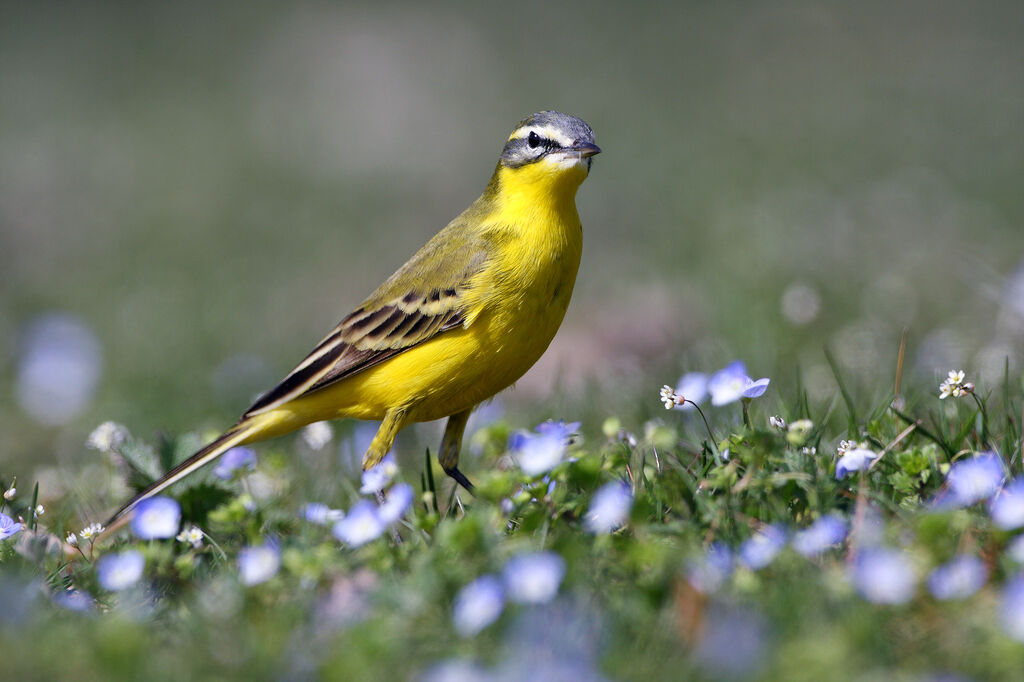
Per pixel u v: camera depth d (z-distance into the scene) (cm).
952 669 498
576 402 1180
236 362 1538
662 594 556
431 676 509
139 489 944
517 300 891
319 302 2064
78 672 529
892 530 616
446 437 962
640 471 761
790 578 570
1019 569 564
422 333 897
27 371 1521
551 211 900
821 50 4100
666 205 2523
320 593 614
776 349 1324
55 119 3753
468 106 3738
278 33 4606
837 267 1758
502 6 4900
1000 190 2388
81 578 677
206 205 2858
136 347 1750
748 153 2983
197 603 602
